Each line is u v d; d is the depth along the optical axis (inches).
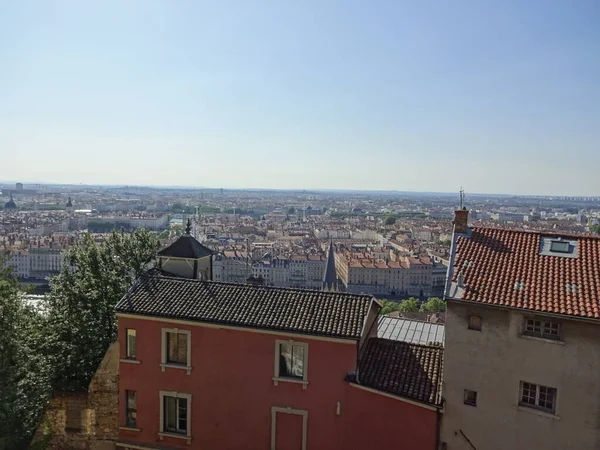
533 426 1159.0
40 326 1828.2
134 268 2074.3
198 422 1425.9
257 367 1371.8
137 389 1466.5
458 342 1214.3
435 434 1226.6
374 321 1504.7
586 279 1184.8
